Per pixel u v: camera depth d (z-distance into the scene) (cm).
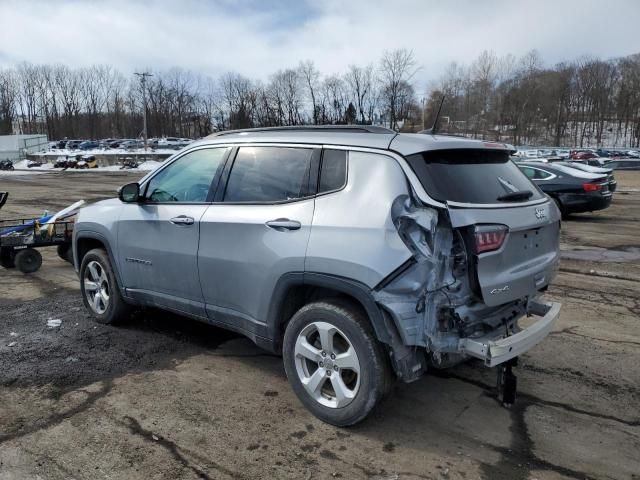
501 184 334
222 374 404
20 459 293
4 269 749
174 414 343
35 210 1453
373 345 305
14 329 495
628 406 363
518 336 304
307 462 294
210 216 384
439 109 400
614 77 9606
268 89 9325
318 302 329
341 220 313
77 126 10256
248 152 386
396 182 304
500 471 289
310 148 351
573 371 418
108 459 294
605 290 658
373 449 308
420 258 287
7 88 9931
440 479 282
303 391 341
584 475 287
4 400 358
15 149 6012
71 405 353
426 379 401
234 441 314
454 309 293
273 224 343
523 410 356
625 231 1146
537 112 8894
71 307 566
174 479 278
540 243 349
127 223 454
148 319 525
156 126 9519
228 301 380
